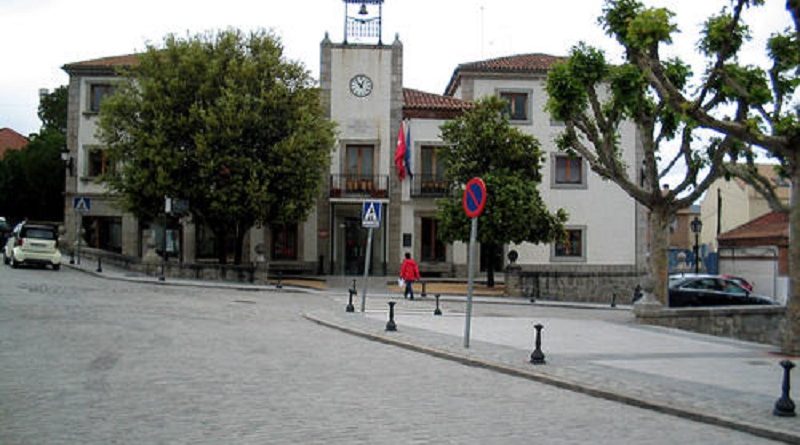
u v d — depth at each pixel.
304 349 13.76
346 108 40.09
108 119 33.44
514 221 32.53
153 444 6.93
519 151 34.09
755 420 8.59
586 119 22.05
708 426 8.63
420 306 25.33
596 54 20.69
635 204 42.25
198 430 7.50
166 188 32.41
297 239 40.06
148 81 32.97
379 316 20.38
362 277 38.44
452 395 9.88
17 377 9.99
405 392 9.95
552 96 21.14
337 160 40.00
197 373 10.73
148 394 9.18
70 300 20.39
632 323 20.91
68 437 7.10
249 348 13.51
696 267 42.53
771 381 11.45
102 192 42.28
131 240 41.94
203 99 33.38
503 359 12.86
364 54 40.31
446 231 33.84
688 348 15.55
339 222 40.94
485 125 34.22
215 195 32.12
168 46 33.62
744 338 21.36
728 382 11.23
